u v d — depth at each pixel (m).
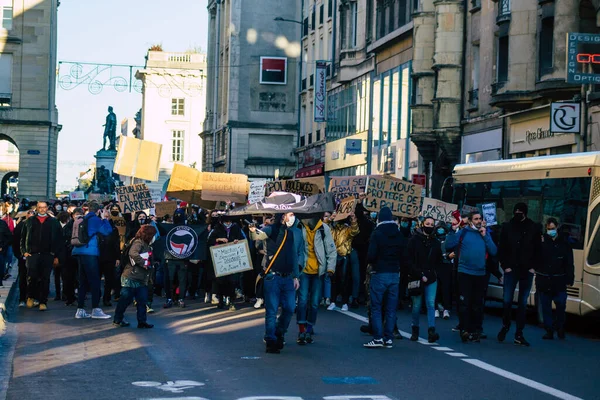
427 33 42.00
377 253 15.41
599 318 19.02
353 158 55.94
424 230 16.44
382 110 49.78
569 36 27.69
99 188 95.00
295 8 83.75
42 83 80.50
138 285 17.81
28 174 80.31
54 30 83.44
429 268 16.25
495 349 15.61
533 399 11.02
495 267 16.88
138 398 10.65
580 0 30.58
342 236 21.84
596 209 18.84
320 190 25.56
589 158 19.30
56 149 82.81
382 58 49.84
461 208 24.86
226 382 11.81
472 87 39.06
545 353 15.30
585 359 14.67
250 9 83.31
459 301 16.50
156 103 121.62
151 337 16.33
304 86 75.06
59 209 34.88
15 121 80.00
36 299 22.81
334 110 61.06
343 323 19.00
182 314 20.64
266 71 82.69
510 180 22.42
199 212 29.39
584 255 18.97
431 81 41.91
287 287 14.70
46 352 14.37
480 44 37.91
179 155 122.00
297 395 10.97
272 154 83.44
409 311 22.22
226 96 88.06
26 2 80.38
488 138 37.16
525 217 16.47
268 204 19.30
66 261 22.25
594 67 28.70
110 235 22.66
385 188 23.83
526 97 33.28
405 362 13.84
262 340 16.09
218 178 27.97
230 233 22.31
